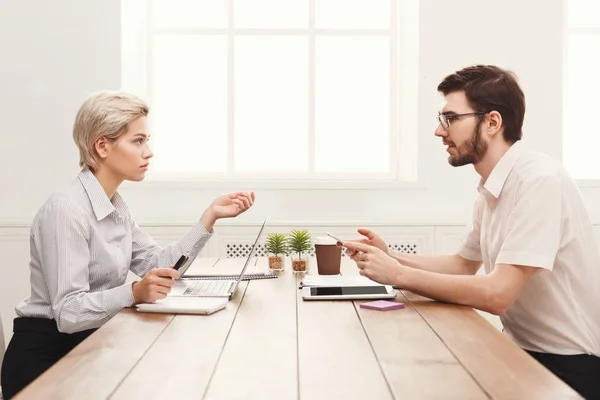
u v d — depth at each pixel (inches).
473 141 70.3
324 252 82.4
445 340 50.5
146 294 62.7
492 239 72.4
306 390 39.2
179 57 149.9
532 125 141.5
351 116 151.5
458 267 82.4
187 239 82.3
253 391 39.1
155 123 150.6
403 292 71.4
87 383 40.6
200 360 45.5
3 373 69.3
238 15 149.9
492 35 141.3
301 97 151.3
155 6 149.3
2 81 139.3
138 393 38.8
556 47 141.0
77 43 139.3
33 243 71.1
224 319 58.4
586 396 66.2
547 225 64.3
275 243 87.8
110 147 73.5
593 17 149.3
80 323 63.7
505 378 40.9
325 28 150.1
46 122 139.8
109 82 139.6
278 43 150.6
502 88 69.3
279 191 143.1
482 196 79.6
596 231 140.7
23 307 72.1
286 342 50.3
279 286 76.0
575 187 69.0
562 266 67.9
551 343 68.4
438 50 141.3
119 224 75.9
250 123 151.6
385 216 143.0
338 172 151.9
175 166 151.1
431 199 142.7
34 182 139.9
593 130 150.9
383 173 151.8
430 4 140.9
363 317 59.0
